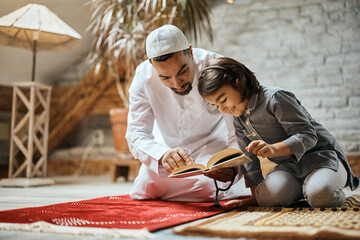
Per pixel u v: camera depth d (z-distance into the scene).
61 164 5.04
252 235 0.99
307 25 4.07
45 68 4.89
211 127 1.93
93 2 3.56
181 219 1.25
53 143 5.10
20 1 3.79
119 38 3.52
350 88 3.88
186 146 1.94
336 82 3.92
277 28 4.16
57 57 4.81
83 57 5.04
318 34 4.03
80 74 5.13
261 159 2.47
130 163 3.68
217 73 1.36
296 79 4.05
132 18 3.38
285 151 1.33
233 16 4.32
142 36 3.35
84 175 4.96
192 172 1.43
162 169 1.73
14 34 3.38
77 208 1.56
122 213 1.42
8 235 1.09
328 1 4.02
